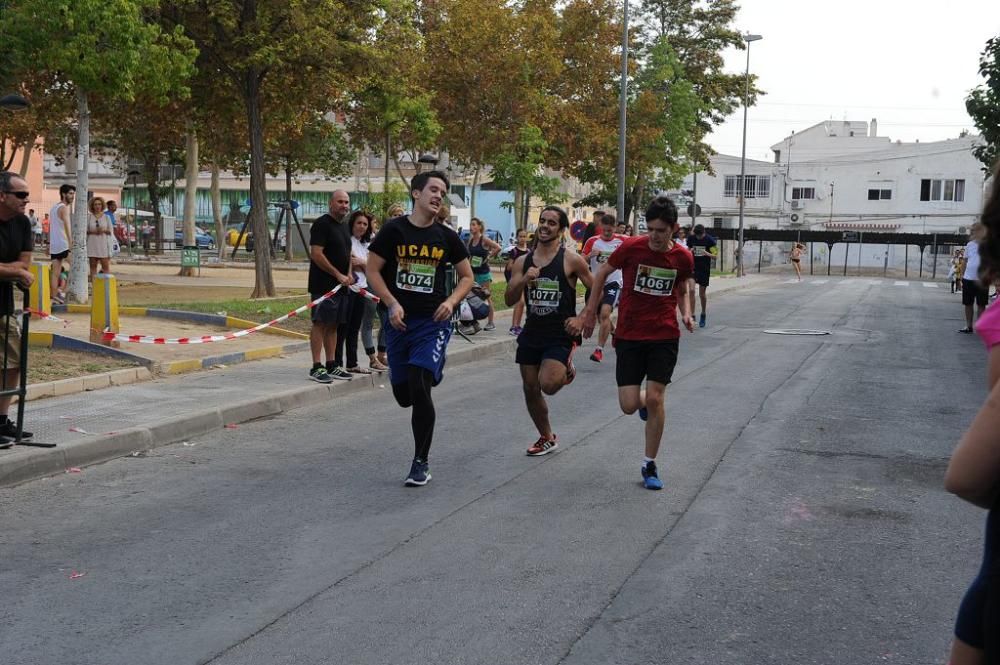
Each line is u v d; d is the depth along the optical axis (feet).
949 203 238.07
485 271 58.18
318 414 33.71
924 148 239.09
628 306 24.17
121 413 30.17
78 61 54.24
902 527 21.11
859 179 243.81
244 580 17.25
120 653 14.17
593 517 21.44
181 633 14.90
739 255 165.37
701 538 20.07
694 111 143.84
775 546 19.63
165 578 17.33
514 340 54.80
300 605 16.07
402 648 14.38
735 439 30.22
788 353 53.98
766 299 107.04
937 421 33.78
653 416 23.89
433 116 99.91
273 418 32.89
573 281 26.48
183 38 60.75
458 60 119.44
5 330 24.89
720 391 39.81
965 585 17.56
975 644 8.39
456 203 175.52
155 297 71.87
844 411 35.47
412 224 23.99
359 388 38.70
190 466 25.89
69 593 16.55
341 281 37.04
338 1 69.72
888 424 33.06
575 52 129.39
